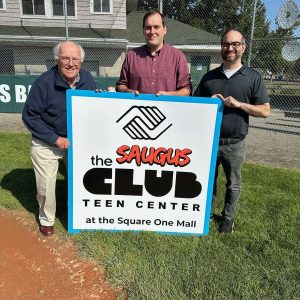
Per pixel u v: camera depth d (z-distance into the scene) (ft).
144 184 10.60
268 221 12.14
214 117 9.98
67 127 9.86
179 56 10.83
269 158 21.45
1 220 11.71
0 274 8.96
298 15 32.32
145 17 10.25
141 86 10.87
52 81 9.49
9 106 35.83
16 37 45.93
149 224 11.00
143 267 9.19
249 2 59.93
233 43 9.43
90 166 10.34
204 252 10.00
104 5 52.31
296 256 9.95
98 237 10.59
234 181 10.91
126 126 10.02
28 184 14.80
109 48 50.06
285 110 45.06
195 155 10.36
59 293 8.36
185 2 79.51
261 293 8.38
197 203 10.80
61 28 52.21
